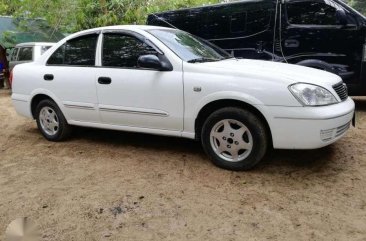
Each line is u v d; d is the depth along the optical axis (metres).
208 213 3.34
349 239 2.90
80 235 3.06
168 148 5.10
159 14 8.29
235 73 4.07
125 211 3.42
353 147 4.91
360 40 6.34
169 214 3.34
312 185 3.82
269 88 3.86
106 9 12.97
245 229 3.07
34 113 5.81
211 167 4.34
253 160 4.07
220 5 7.50
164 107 4.44
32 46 11.28
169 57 4.45
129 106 4.69
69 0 14.08
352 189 3.72
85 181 4.12
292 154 4.68
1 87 13.70
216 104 4.25
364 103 7.59
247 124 4.01
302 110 3.74
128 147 5.23
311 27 6.63
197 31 7.80
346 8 6.41
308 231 3.02
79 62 5.18
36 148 5.39
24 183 4.14
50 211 3.46
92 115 5.07
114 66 4.84
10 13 16.88
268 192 3.69
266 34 7.02
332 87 4.05
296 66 4.61
